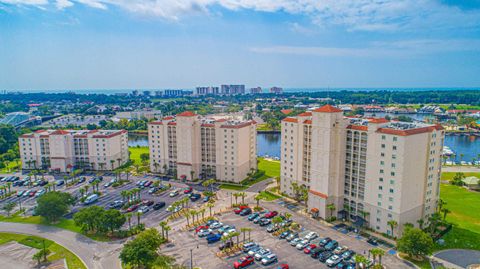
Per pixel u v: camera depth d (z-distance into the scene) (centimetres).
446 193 17062
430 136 12031
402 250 10294
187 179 19138
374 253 9388
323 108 13188
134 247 9550
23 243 11488
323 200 13375
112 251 10894
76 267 9881
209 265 9988
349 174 13225
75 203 15312
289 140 15912
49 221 13375
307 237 11675
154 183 17788
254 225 12938
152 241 9994
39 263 10125
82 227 12506
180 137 19050
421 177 12038
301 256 10600
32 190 17338
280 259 10406
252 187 17838
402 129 11619
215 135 18750
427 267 9825
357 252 10744
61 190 17388
